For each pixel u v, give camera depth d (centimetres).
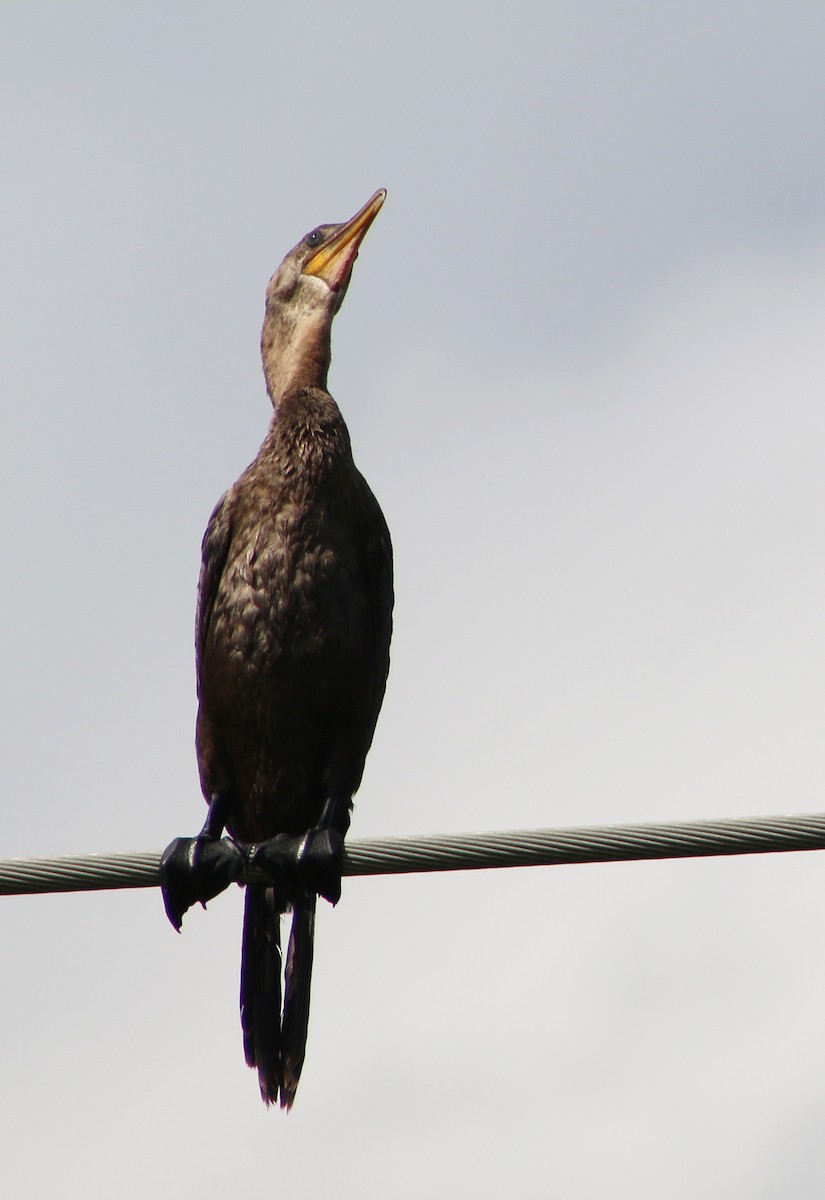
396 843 1171
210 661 1364
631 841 1086
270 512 1362
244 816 1380
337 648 1346
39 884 1145
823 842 1074
